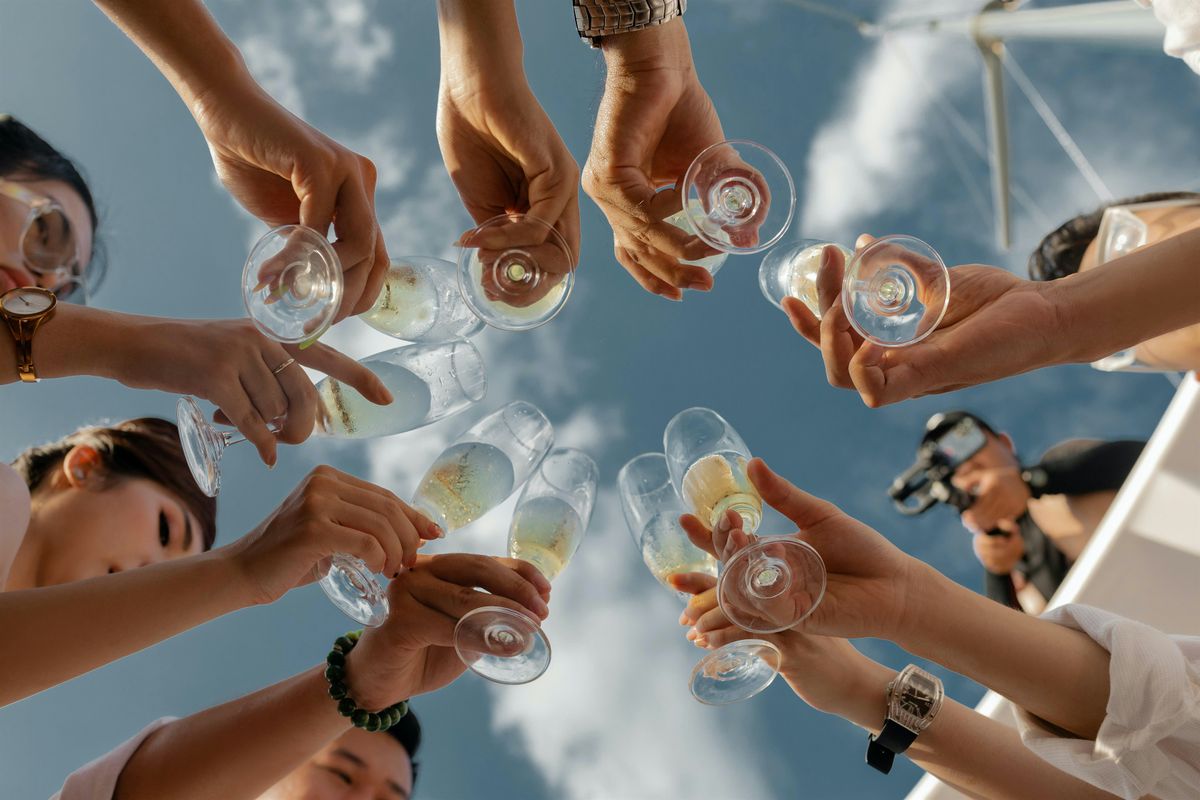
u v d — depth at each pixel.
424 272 1.07
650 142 1.10
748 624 0.92
